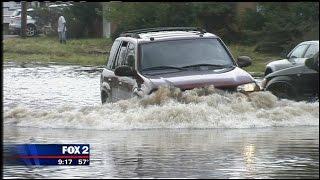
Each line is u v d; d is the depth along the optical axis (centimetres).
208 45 4497
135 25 12825
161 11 12538
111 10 12975
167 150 3244
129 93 4378
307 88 5309
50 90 6731
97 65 10306
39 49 12425
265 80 5503
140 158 3039
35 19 15888
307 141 3481
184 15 12506
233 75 4241
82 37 15012
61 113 4422
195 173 2702
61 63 10669
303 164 2880
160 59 4384
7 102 5681
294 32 11031
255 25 11900
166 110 4075
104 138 3650
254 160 2970
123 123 4084
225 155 3102
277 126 4047
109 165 2888
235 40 12188
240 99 4159
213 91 4144
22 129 4106
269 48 11175
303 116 4181
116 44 4922
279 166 2842
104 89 4853
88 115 4256
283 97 5362
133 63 4419
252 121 4059
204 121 4028
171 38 4509
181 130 3938
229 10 12150
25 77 8212
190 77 4209
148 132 3888
